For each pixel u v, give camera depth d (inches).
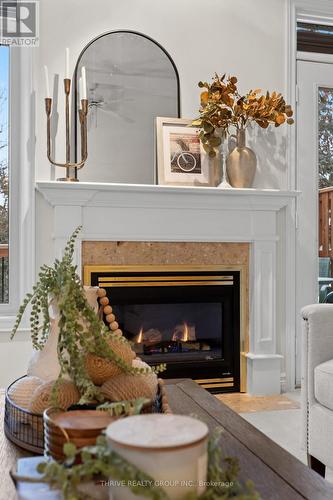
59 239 115.3
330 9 138.9
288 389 133.3
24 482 31.9
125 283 120.7
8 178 119.8
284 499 34.3
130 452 27.0
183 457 27.1
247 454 41.6
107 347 42.3
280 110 126.5
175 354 127.9
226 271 127.7
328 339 81.6
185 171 124.9
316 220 138.9
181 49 128.0
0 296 118.8
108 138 122.4
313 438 80.4
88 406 41.4
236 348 129.0
